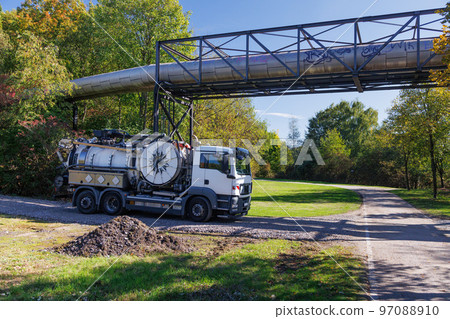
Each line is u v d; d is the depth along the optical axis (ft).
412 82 49.01
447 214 54.34
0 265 19.12
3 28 95.81
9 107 62.54
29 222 34.76
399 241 30.71
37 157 59.52
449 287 18.01
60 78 65.46
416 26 43.32
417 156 101.96
